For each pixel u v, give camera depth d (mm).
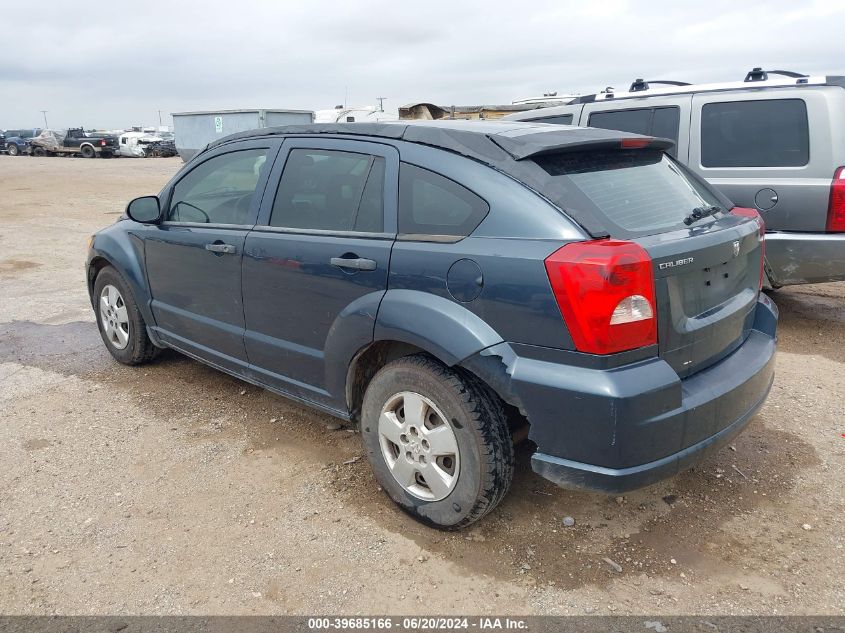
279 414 4285
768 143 5652
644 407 2465
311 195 3506
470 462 2797
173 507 3277
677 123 6172
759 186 5621
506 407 2875
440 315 2781
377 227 3150
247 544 2992
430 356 2953
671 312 2629
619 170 3037
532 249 2586
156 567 2848
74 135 44812
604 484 2520
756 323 3455
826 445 3834
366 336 3088
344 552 2934
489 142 2914
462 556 2898
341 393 3373
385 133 3262
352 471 3596
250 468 3633
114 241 4840
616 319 2432
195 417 4250
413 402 2969
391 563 2861
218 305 4023
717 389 2773
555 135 3025
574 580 2754
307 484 3473
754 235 3262
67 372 5027
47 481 3506
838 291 7031
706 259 2785
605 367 2465
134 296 4738
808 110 5473
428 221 2963
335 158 3434
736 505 3266
